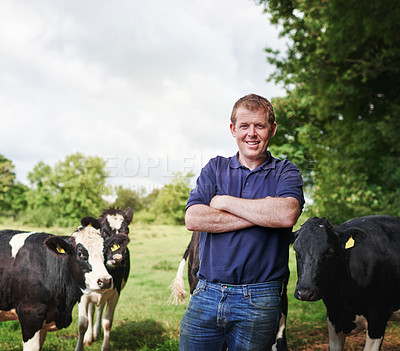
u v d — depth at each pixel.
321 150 14.78
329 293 3.87
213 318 2.09
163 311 7.86
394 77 12.97
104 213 5.79
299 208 2.10
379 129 12.26
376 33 11.23
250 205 2.06
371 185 12.84
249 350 2.06
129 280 11.56
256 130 2.17
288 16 14.89
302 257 3.49
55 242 4.04
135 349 5.54
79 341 5.12
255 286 2.06
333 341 4.11
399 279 4.07
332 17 11.93
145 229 27.92
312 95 14.05
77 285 4.18
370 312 4.00
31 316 4.10
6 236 4.33
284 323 4.00
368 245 4.05
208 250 2.16
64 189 41.31
